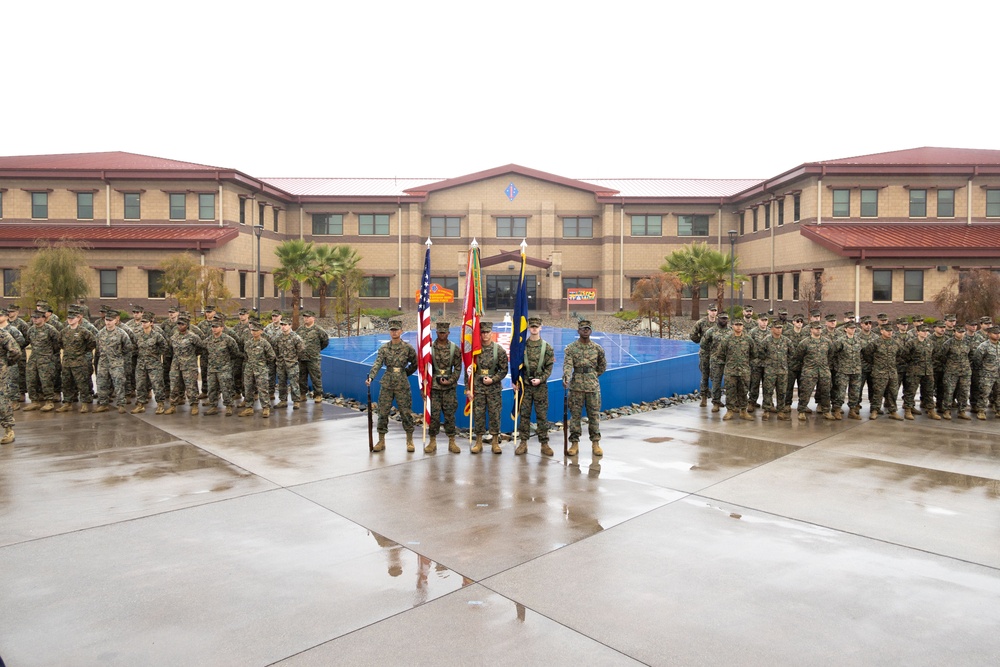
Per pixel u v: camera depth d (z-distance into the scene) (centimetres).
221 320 1338
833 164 3612
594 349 1024
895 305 3350
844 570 607
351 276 3822
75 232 3716
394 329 1046
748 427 1263
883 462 992
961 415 1358
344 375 1579
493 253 4978
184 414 1359
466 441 1130
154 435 1149
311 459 995
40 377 1382
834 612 529
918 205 3681
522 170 4916
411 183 5534
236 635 489
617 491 842
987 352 1335
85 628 498
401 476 908
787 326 1502
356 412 1391
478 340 1060
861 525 722
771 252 4172
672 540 677
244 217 4094
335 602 541
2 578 581
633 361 1941
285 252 3675
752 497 820
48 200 3862
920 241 3391
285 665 453
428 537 682
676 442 1127
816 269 3600
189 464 957
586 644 481
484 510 766
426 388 1036
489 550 649
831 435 1188
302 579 582
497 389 1042
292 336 1444
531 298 5006
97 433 1161
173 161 4234
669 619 517
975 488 859
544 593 559
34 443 1080
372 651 470
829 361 1348
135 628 499
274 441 1112
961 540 681
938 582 584
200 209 3841
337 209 4784
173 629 497
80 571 596
